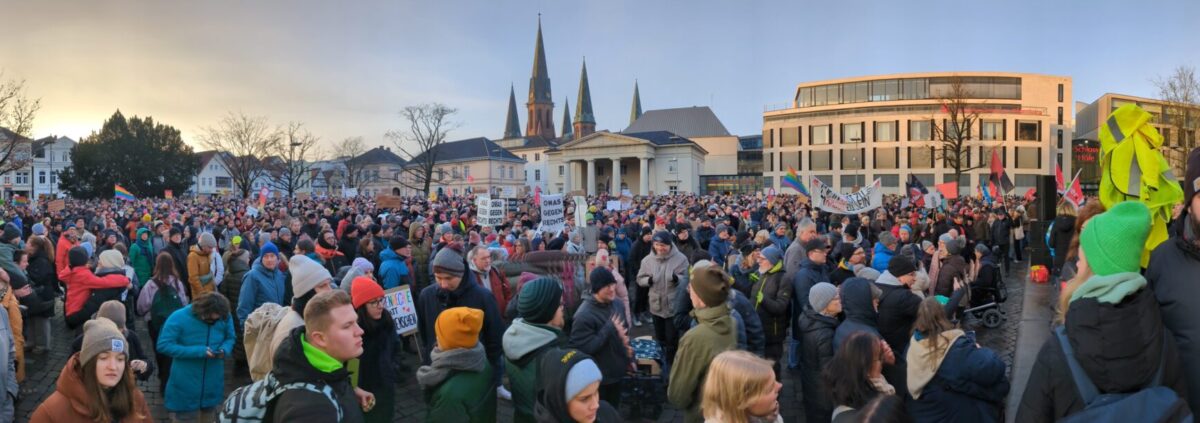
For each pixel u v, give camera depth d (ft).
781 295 21.15
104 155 225.97
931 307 12.78
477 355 11.67
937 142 245.45
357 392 12.77
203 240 27.96
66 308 23.72
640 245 34.55
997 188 65.77
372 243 34.96
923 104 249.34
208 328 17.87
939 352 12.36
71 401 11.78
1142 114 12.03
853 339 12.42
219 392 18.08
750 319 16.69
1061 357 7.52
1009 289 44.88
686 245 34.45
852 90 265.13
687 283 19.95
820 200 49.47
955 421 12.24
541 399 10.23
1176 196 11.18
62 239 37.96
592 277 15.57
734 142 355.77
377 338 14.52
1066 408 7.38
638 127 395.34
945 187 83.51
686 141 323.78
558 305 12.50
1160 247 7.68
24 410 21.88
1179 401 6.30
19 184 283.38
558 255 22.66
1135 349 6.65
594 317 15.31
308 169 228.22
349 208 81.51
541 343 12.16
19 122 94.43
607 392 15.29
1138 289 6.86
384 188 349.00
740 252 26.16
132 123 240.32
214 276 28.86
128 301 31.89
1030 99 247.91
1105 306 6.86
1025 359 19.11
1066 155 250.98
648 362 20.12
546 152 370.73
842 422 8.89
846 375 12.28
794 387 23.57
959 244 29.76
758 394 9.05
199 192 314.96
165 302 22.53
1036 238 30.73
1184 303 7.08
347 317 9.32
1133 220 7.07
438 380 11.52
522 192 140.15
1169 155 110.83
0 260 24.11
